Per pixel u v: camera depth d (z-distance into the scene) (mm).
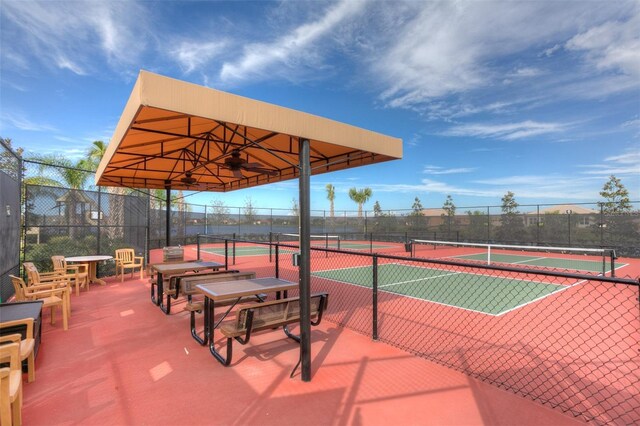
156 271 6508
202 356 4012
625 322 5375
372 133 4320
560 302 6871
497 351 4160
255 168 5961
